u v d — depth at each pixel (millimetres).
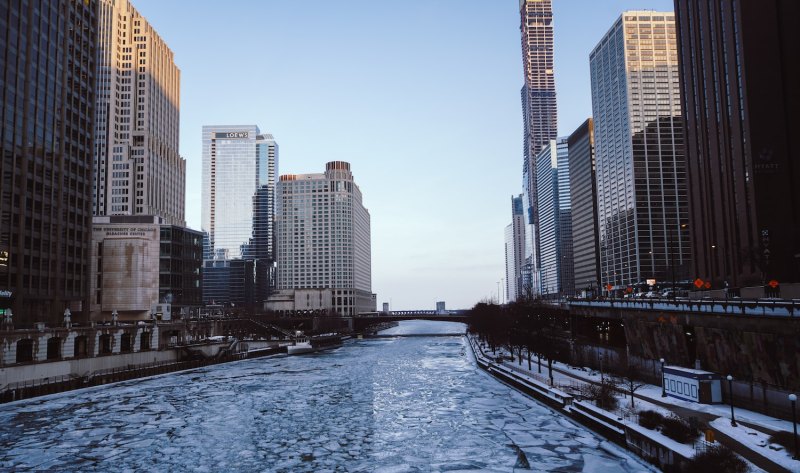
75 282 140500
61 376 97312
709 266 145500
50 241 130625
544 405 77500
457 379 108375
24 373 89188
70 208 139375
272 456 54719
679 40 164125
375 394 91750
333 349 195375
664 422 49875
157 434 63812
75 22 145625
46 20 131750
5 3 117875
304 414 75312
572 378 90500
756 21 121625
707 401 60688
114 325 118750
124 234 167875
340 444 59094
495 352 144250
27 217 123062
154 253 173750
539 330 118188
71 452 56375
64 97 138750
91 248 152125
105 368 110438
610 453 52562
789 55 118750
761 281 115375
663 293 156375
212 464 52250
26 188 122500
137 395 91312
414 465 51219
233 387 100750
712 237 143375
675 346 73812
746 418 53969
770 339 54844
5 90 117188
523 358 123750
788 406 51906
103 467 51438
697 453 41250
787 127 117875
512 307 167250
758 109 119125
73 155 142000
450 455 54031
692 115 155875
